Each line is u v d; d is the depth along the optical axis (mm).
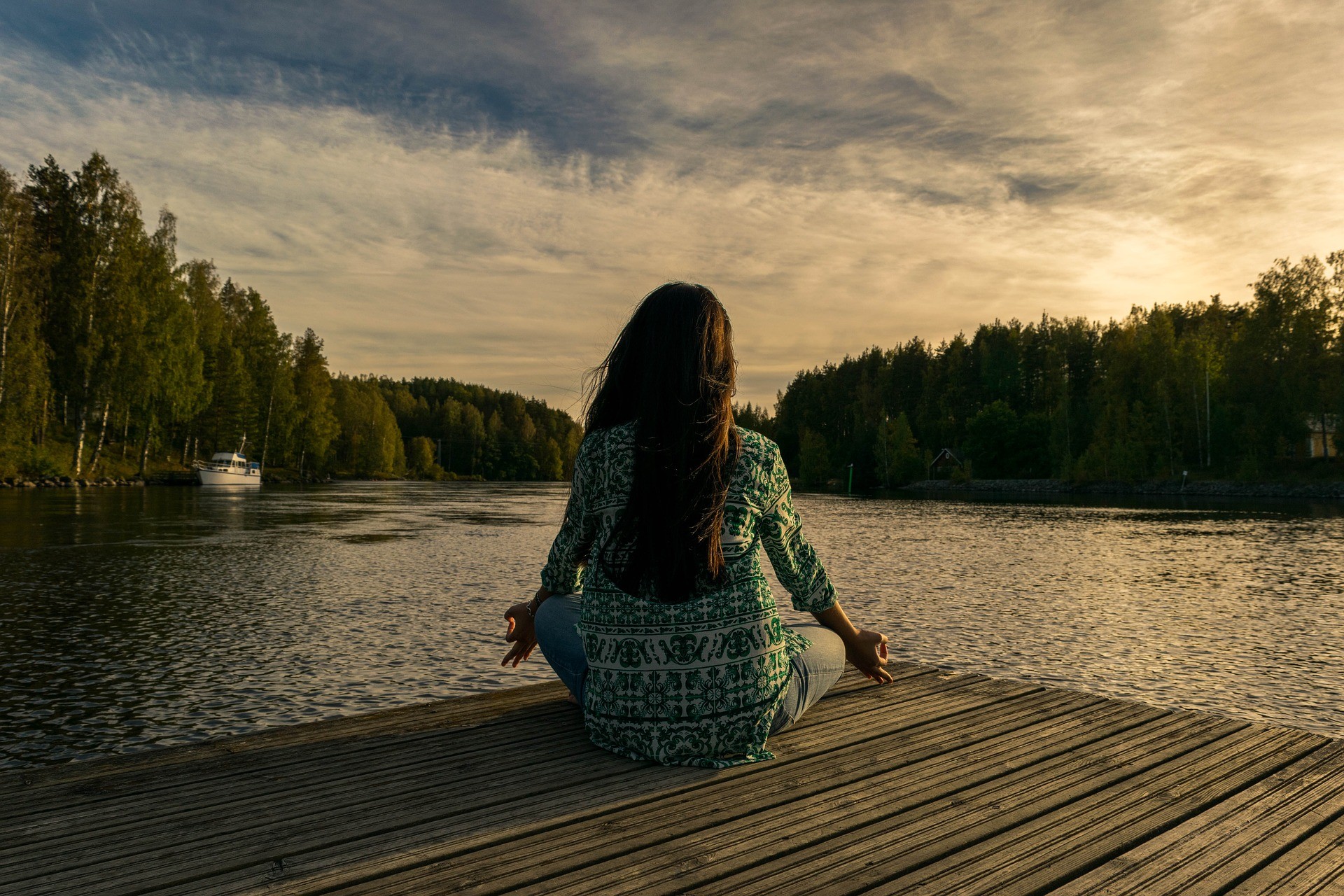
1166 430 68312
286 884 1497
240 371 62000
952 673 3355
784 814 1828
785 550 2195
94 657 8164
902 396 110875
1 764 5188
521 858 1605
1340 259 59062
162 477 52844
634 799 1899
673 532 1930
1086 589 13297
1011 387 102875
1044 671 7820
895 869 1573
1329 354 58812
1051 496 66000
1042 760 2256
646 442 1923
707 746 2062
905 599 12164
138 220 45188
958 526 29703
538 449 167000
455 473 149875
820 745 2344
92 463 47469
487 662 7953
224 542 19719
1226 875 1585
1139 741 2426
